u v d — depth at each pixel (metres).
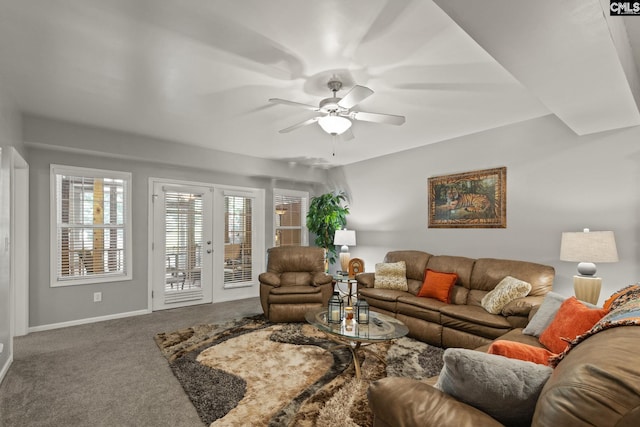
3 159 2.63
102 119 3.57
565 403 0.83
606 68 1.90
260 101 3.05
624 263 3.01
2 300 2.58
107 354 3.06
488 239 4.00
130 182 4.50
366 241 5.65
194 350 3.14
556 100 2.36
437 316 3.31
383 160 5.36
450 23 1.87
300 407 2.14
